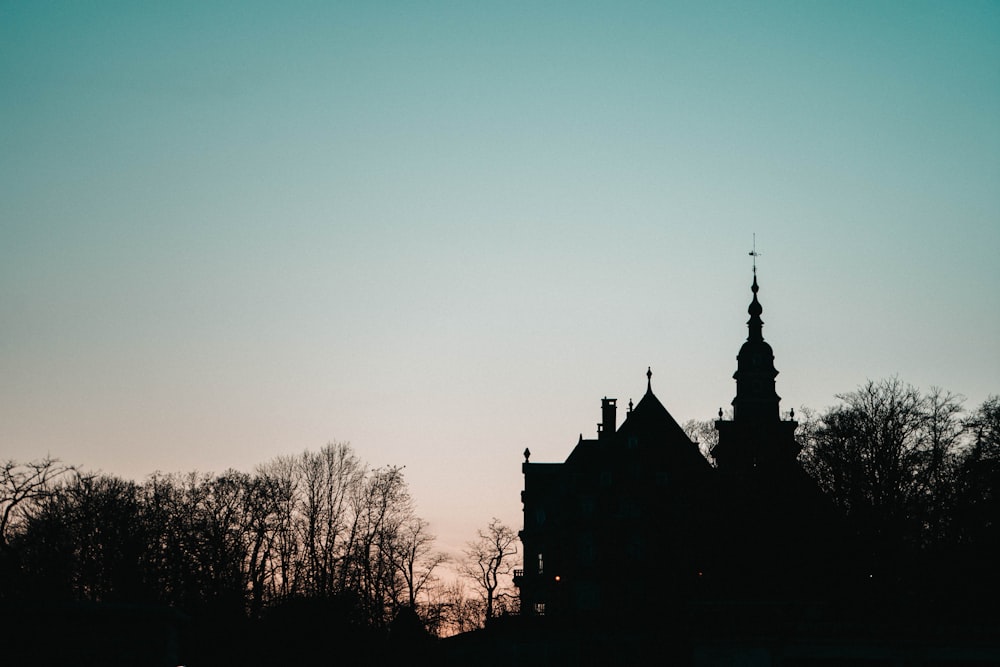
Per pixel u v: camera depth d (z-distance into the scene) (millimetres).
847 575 81938
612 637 85375
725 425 97125
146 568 92938
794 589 82500
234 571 94750
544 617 90125
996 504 79125
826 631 67375
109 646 43031
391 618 97000
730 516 87812
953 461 85000
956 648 64938
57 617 42156
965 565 78875
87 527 89812
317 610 87938
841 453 87312
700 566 88688
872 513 83562
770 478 88438
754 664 68062
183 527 97125
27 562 78812
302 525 100188
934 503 83625
